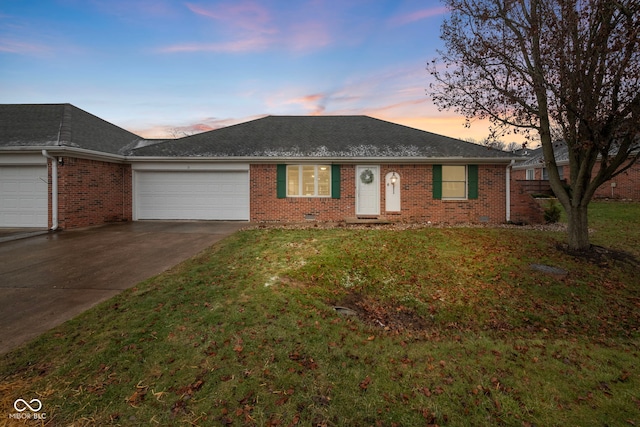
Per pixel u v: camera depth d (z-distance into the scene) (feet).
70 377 8.77
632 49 17.79
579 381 9.78
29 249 24.80
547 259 22.81
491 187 41.91
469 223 41.01
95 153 36.94
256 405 7.96
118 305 13.69
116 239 28.96
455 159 40.50
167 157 40.93
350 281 18.89
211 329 11.70
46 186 35.04
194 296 14.78
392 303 17.04
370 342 11.91
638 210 42.39
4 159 34.68
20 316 12.69
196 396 8.18
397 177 42.01
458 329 14.60
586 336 13.83
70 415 7.38
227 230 34.12
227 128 49.57
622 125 19.86
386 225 38.11
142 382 8.66
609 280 19.52
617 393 9.20
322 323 13.01
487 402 8.55
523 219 41.55
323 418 7.61
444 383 9.39
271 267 19.54
